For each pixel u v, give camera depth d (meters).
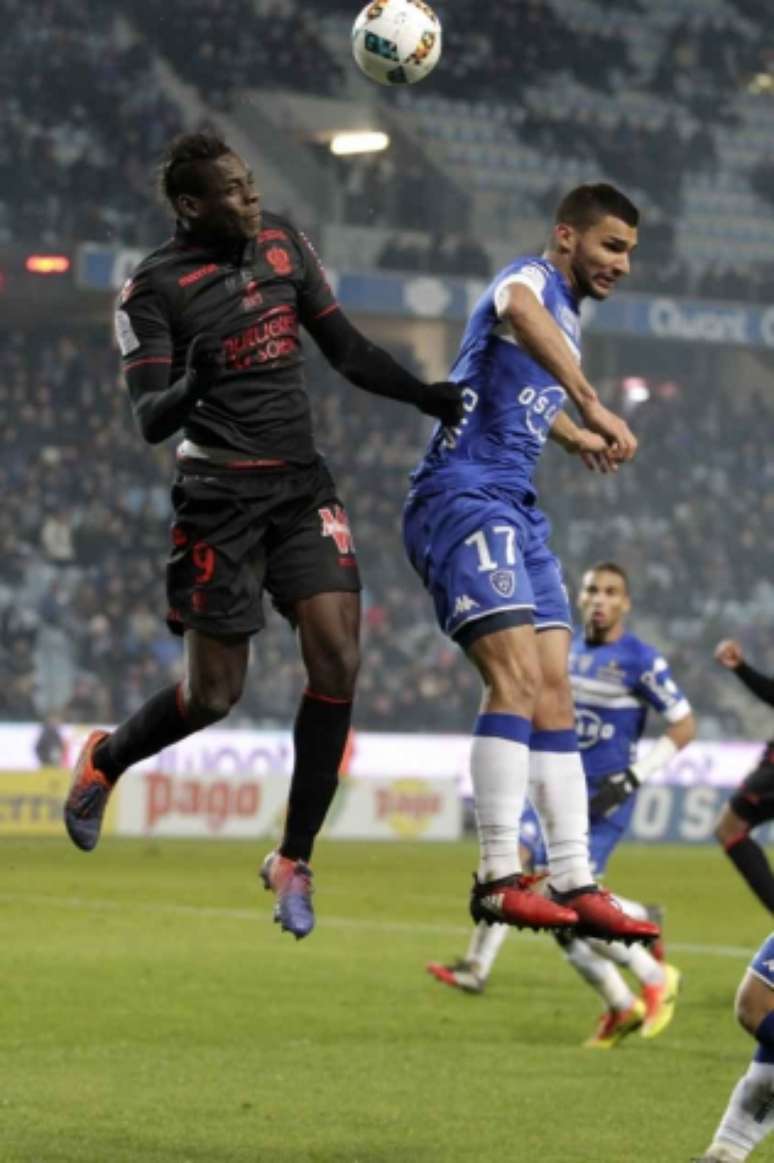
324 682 13.65
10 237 75.38
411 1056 19.78
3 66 80.31
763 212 95.31
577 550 81.12
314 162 84.44
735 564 83.38
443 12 93.12
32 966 26.62
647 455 84.75
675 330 81.44
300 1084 17.88
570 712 14.18
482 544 13.64
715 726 77.00
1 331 78.38
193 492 13.36
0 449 74.06
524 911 13.25
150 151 80.62
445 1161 14.38
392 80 14.30
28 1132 15.21
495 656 13.53
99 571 72.19
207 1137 15.16
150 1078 18.03
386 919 35.41
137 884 41.69
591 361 86.12
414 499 14.12
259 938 31.20
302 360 13.60
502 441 13.92
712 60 100.38
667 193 93.06
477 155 88.88
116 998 23.61
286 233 13.54
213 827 61.00
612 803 23.22
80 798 14.34
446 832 64.12
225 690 13.68
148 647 70.00
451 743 68.44
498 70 93.12
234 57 86.50
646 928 13.77
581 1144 15.16
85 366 77.50
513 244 85.31
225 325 13.18
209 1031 21.17
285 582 13.61
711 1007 24.28
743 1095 12.80
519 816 13.55
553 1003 24.38
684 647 78.88
